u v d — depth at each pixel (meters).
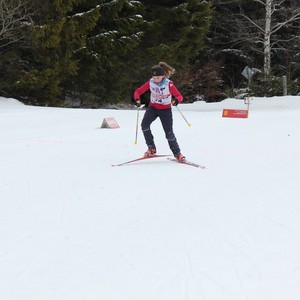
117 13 20.50
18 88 16.92
